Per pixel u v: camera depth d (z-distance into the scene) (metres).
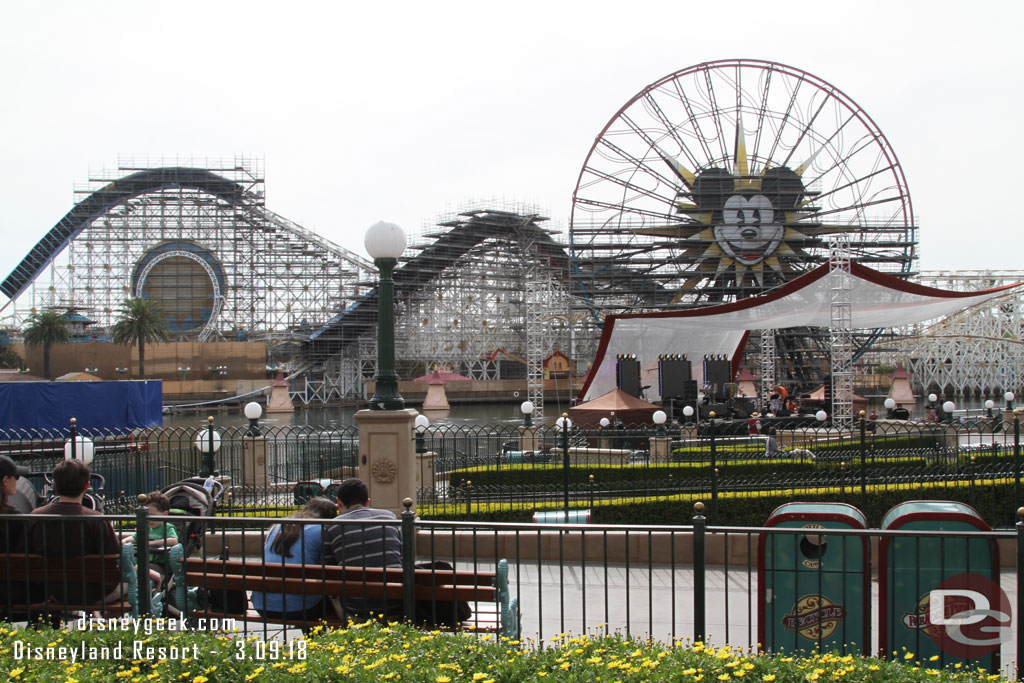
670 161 79.81
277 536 10.24
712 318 49.47
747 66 77.38
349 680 6.86
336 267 99.81
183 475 24.66
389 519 9.28
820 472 25.33
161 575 10.95
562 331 100.19
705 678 7.04
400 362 110.19
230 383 98.44
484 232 94.38
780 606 10.12
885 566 9.63
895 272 80.75
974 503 21.48
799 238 80.69
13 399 40.69
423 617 9.45
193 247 99.56
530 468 26.53
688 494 21.58
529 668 7.14
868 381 111.19
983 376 106.81
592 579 15.03
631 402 44.41
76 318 105.62
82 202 94.38
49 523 9.53
